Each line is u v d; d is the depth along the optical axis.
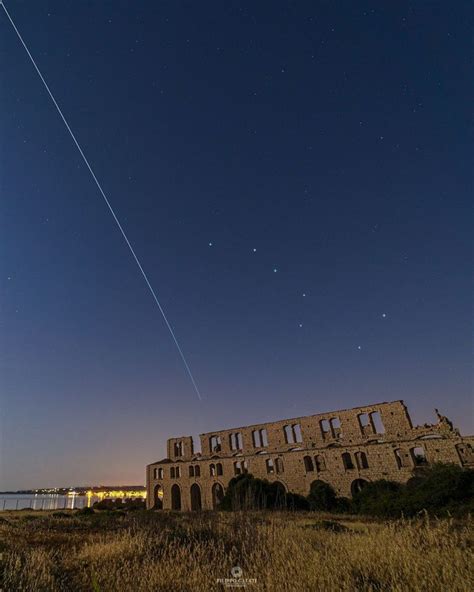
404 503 27.30
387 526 10.17
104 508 62.66
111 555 10.20
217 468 57.25
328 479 44.81
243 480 39.97
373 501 32.91
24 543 14.64
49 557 10.66
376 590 6.05
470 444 37.72
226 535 11.12
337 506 37.12
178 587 6.99
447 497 26.06
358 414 47.06
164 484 62.12
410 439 41.56
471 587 5.50
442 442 38.81
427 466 38.78
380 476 41.31
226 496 38.53
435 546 7.44
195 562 7.91
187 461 61.34
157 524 15.49
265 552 8.12
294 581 6.29
